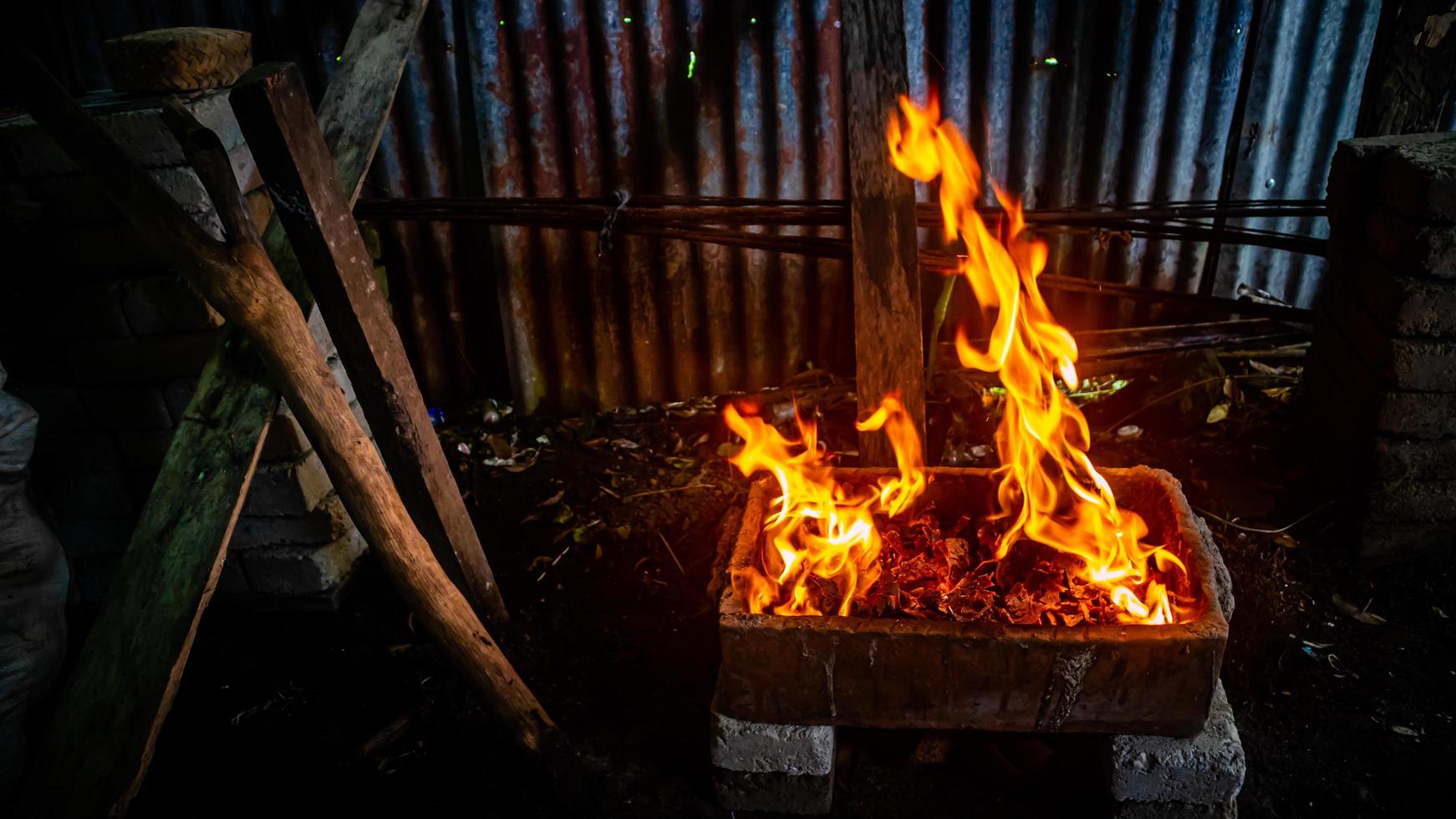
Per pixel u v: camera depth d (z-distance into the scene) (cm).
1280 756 308
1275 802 294
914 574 310
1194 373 465
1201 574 277
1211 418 453
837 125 464
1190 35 445
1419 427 350
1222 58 449
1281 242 410
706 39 446
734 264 489
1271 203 412
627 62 448
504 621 370
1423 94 424
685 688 346
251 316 259
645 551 412
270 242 319
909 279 382
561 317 494
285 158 263
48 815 263
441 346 510
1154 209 425
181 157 316
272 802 312
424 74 452
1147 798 279
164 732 338
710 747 298
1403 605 362
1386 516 366
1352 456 375
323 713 342
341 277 284
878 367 389
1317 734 314
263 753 328
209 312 340
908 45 448
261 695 350
